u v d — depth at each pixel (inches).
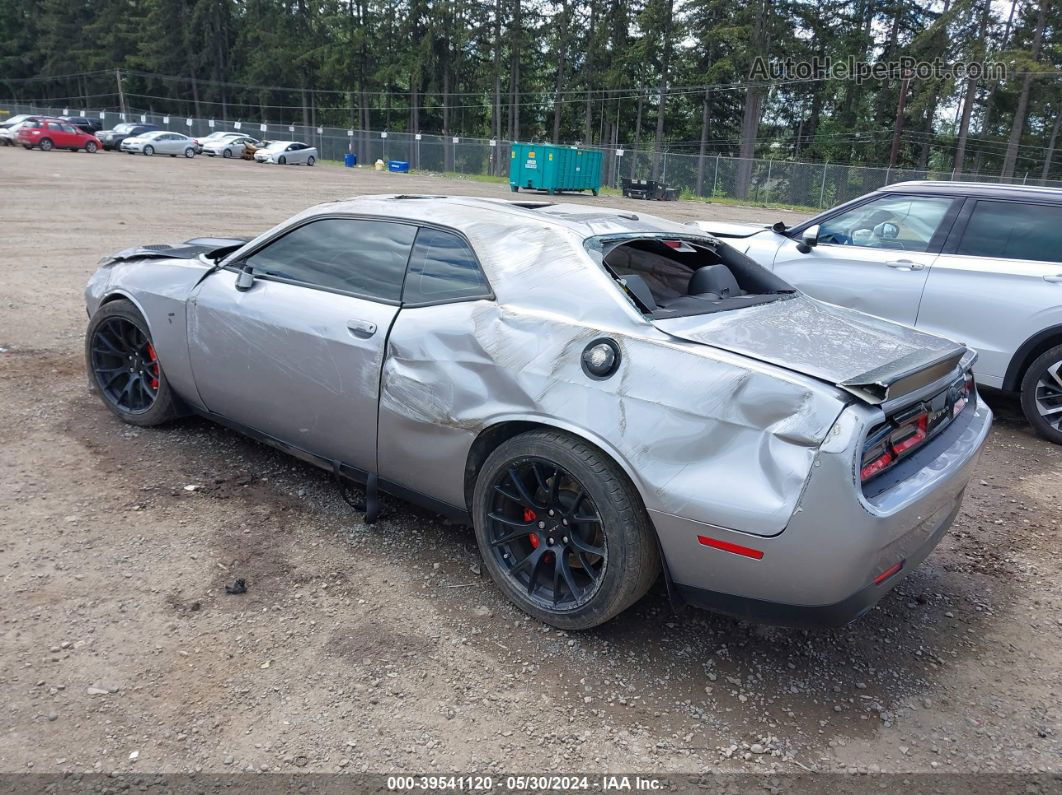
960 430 124.7
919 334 131.6
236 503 151.6
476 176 2176.4
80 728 93.2
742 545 97.6
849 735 102.3
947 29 2021.4
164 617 115.2
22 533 134.2
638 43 2322.8
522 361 114.6
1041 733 105.0
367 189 1147.9
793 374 100.0
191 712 97.1
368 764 91.3
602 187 2037.4
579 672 110.5
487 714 101.0
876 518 94.3
